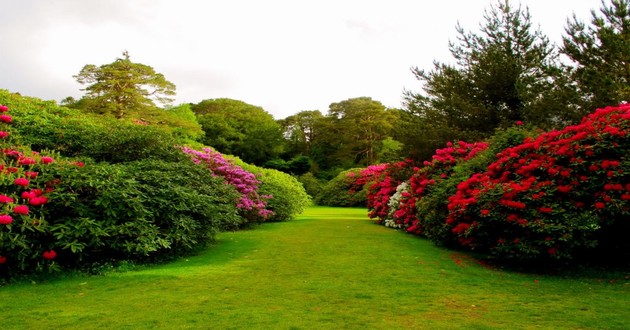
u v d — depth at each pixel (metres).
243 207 11.48
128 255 6.33
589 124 6.48
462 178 8.01
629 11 10.23
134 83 29.80
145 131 8.31
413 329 3.48
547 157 6.56
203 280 5.41
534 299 4.52
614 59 10.16
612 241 6.44
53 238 5.62
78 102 29.30
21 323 3.60
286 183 19.09
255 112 51.47
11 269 5.38
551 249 5.64
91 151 7.64
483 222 6.29
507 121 13.21
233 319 3.74
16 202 5.34
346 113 49.94
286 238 9.73
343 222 14.62
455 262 6.76
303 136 54.94
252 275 5.73
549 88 11.55
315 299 4.48
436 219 8.25
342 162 47.97
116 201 5.98
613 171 5.75
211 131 46.25
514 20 14.45
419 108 15.93
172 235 6.60
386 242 8.99
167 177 7.11
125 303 4.28
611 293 4.82
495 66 13.68
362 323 3.64
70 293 4.70
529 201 5.98
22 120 7.60
